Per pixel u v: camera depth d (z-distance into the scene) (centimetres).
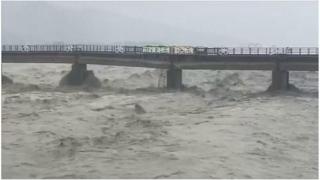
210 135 5188
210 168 3794
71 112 7100
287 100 8481
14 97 8838
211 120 6297
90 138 5044
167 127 5753
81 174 3569
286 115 6719
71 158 4103
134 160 4019
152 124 6006
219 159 4103
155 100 8788
